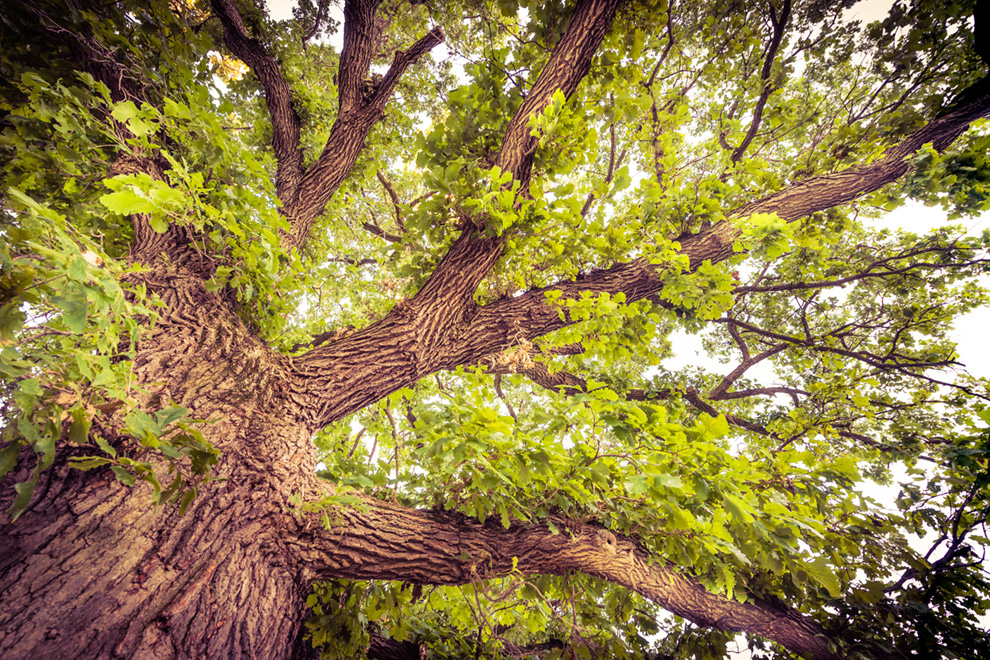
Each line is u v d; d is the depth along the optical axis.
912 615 2.63
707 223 3.55
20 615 1.03
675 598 2.61
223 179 2.12
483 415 1.85
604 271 3.33
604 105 3.54
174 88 2.58
